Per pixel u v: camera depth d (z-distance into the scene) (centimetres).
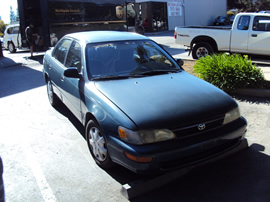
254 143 423
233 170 358
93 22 1441
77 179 349
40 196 319
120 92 357
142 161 291
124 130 302
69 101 470
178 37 1116
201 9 3672
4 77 1000
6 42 1806
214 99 349
